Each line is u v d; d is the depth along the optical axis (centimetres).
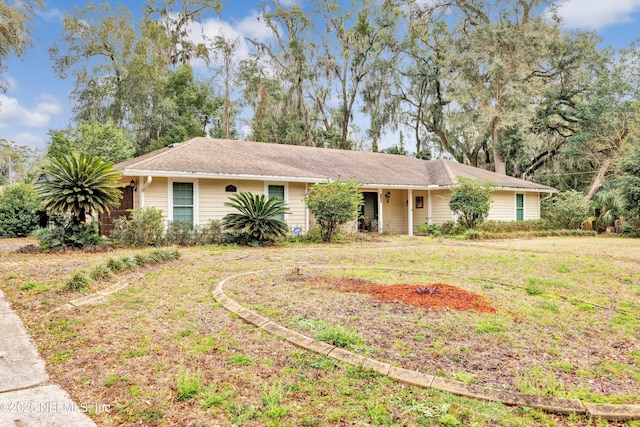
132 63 2839
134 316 473
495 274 783
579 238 1675
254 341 396
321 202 1338
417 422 261
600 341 428
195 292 588
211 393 294
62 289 586
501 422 263
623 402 295
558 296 607
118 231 1098
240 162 1432
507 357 373
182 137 2730
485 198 1588
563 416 278
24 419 260
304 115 3112
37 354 369
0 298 555
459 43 2727
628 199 1748
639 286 705
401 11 2945
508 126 2506
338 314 478
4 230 1557
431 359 362
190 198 1293
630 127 2111
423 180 1886
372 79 3016
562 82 2597
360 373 328
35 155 4347
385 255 1022
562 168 2725
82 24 2856
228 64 3150
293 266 820
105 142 2150
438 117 3033
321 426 256
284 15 3247
